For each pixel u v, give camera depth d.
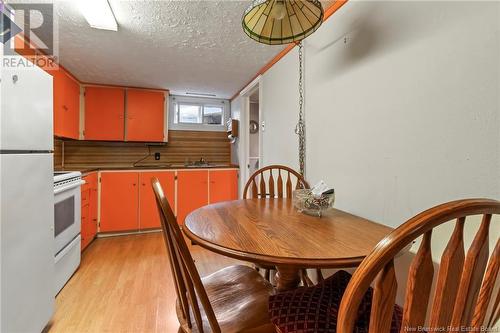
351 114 1.54
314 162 1.95
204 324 0.94
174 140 4.30
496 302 0.68
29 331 1.32
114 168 3.43
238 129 4.07
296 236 0.99
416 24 1.12
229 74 3.16
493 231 0.86
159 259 2.61
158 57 2.62
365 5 1.42
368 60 1.41
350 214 1.39
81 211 2.73
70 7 1.73
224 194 3.94
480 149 0.89
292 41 1.39
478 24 0.89
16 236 1.22
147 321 1.61
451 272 0.54
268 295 1.11
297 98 2.19
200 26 1.99
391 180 1.25
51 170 1.58
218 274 1.31
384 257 0.48
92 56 2.60
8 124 1.20
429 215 0.48
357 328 0.76
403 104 1.19
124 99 3.77
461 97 0.95
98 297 1.87
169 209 0.80
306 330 0.79
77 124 3.46
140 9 1.75
